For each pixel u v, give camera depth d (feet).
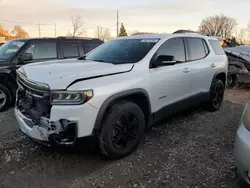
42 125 9.73
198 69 15.69
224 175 9.93
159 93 12.78
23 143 12.62
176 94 14.05
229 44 45.44
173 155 11.55
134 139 11.59
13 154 11.50
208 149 12.18
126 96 11.14
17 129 14.62
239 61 30.01
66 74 9.93
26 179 9.73
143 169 10.40
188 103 15.29
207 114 17.79
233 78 30.66
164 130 14.53
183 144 12.71
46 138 9.62
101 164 10.77
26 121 10.54
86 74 10.04
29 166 10.57
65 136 9.52
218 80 18.45
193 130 14.64
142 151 11.90
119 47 14.15
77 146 9.79
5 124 15.57
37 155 11.44
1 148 12.06
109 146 10.47
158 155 11.55
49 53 21.16
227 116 17.52
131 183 9.46
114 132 10.72
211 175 9.95
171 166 10.62
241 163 7.79
